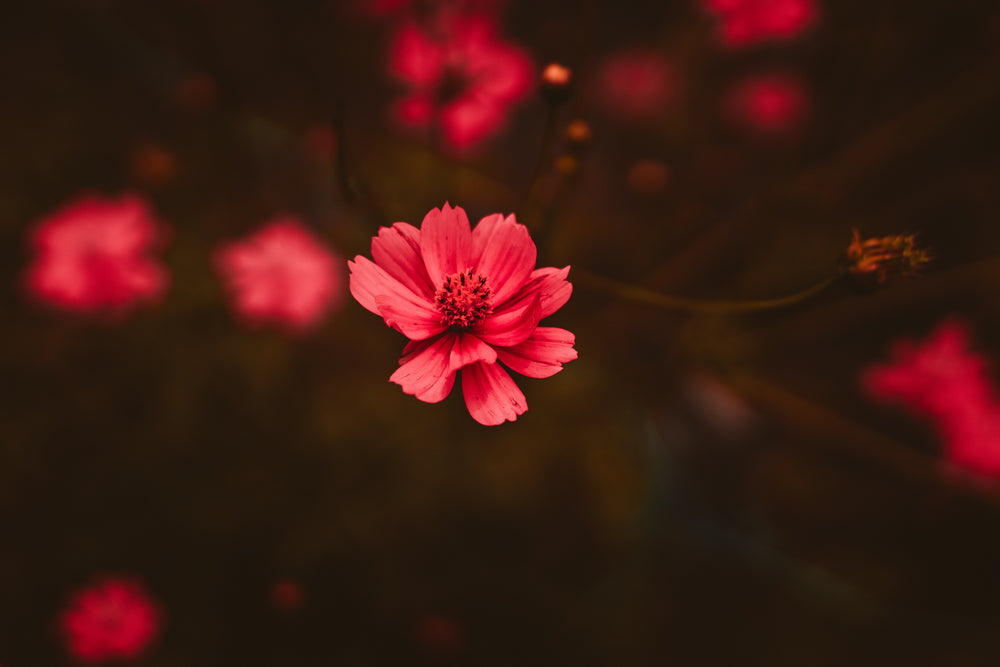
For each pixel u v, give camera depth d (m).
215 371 0.70
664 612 0.80
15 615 0.68
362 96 0.73
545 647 0.72
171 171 0.69
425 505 0.71
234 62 0.70
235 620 0.69
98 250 0.61
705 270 0.75
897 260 0.49
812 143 0.77
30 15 0.75
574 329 0.74
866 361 0.83
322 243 0.69
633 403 0.76
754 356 0.73
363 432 0.71
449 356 0.46
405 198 0.69
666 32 0.84
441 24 0.59
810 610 0.82
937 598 0.80
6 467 0.68
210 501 0.69
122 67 0.78
